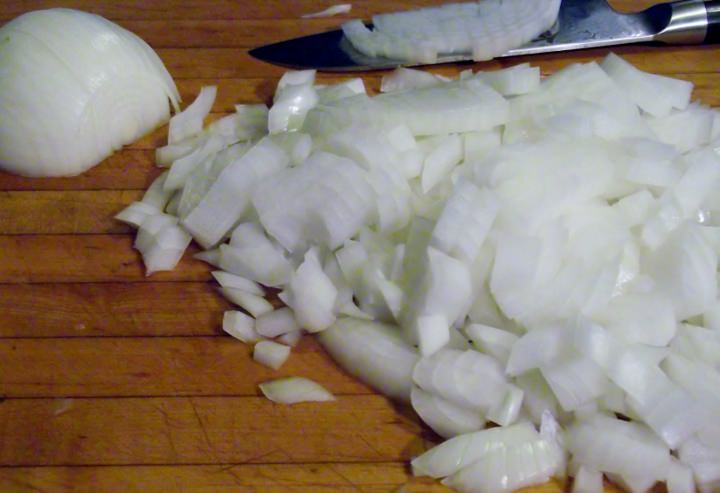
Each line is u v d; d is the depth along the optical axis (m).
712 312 0.44
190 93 0.54
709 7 0.55
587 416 0.42
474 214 0.44
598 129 0.48
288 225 0.46
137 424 0.42
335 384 0.44
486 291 0.44
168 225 0.48
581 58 0.55
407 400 0.43
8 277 0.46
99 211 0.49
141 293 0.46
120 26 0.55
